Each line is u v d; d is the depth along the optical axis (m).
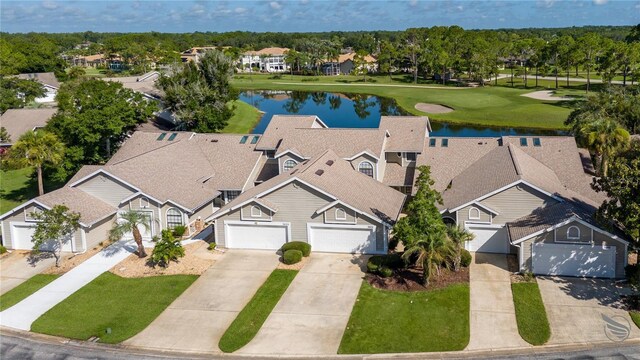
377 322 28.77
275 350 26.70
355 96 132.88
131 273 35.88
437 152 48.19
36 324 29.84
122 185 41.69
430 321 28.64
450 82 152.50
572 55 118.69
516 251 36.41
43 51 139.88
